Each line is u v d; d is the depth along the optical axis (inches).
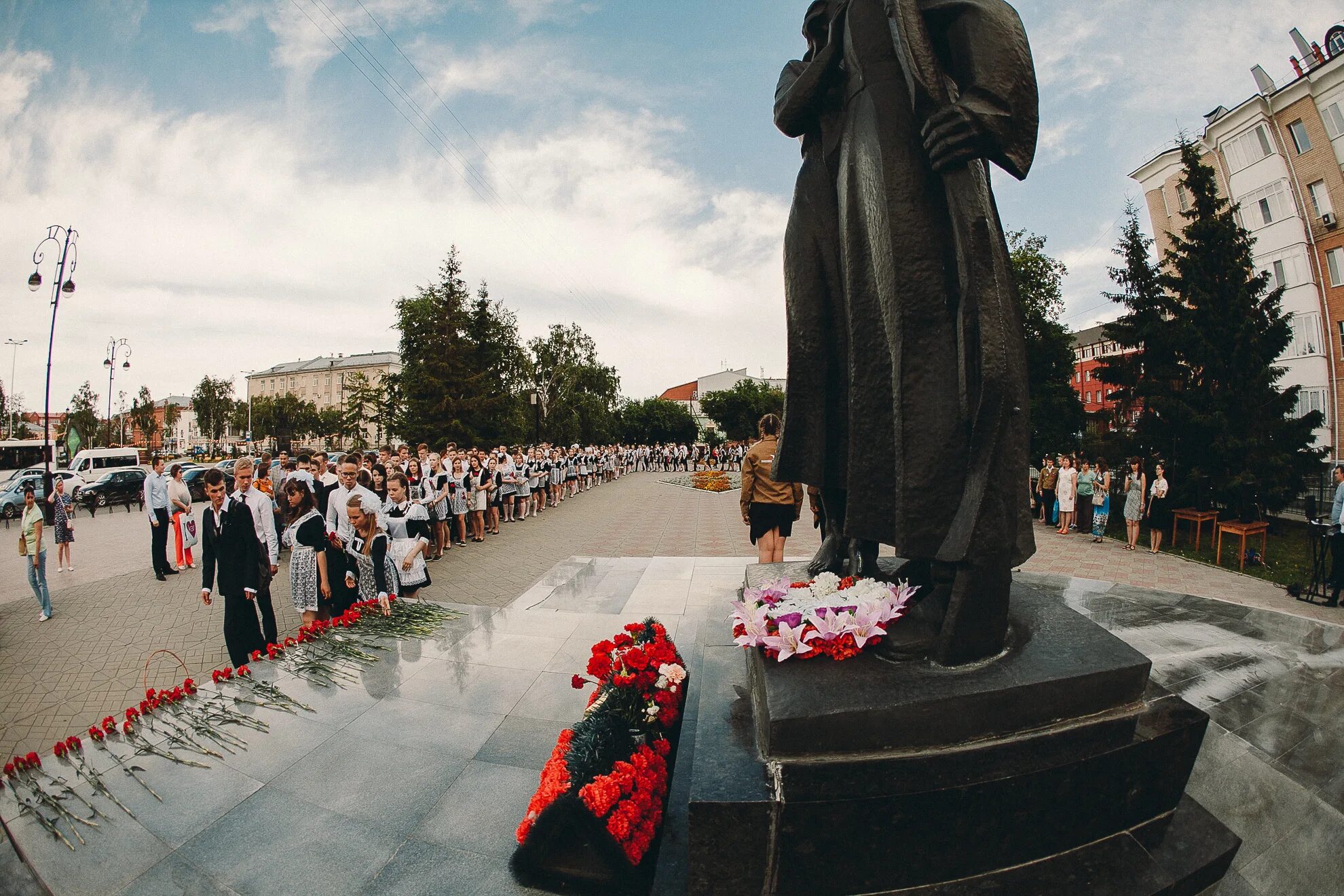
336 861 80.3
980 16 78.3
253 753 105.9
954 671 75.7
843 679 75.5
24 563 457.1
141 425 2336.4
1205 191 559.8
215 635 269.6
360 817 89.0
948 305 83.4
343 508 233.0
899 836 65.8
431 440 1169.4
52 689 213.6
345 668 140.3
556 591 192.5
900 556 82.4
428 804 91.7
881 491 90.7
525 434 1457.9
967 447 81.1
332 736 111.3
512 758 104.0
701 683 101.5
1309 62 884.6
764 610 88.0
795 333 105.0
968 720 70.2
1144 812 74.5
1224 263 542.3
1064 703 73.5
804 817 65.1
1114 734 73.1
